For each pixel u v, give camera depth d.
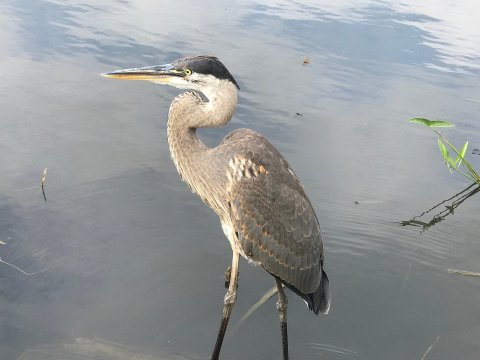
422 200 2.03
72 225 1.76
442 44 3.15
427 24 3.45
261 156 1.42
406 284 1.73
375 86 2.61
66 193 1.86
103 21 3.01
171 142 1.46
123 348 1.43
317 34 3.11
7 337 1.42
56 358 1.38
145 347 1.45
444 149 2.05
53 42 2.69
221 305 1.60
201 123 1.43
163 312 1.55
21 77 2.39
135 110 2.28
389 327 1.58
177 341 1.48
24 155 1.99
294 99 2.44
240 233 1.42
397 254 1.83
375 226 1.91
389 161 2.17
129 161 2.02
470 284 1.74
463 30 3.40
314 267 1.49
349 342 1.53
